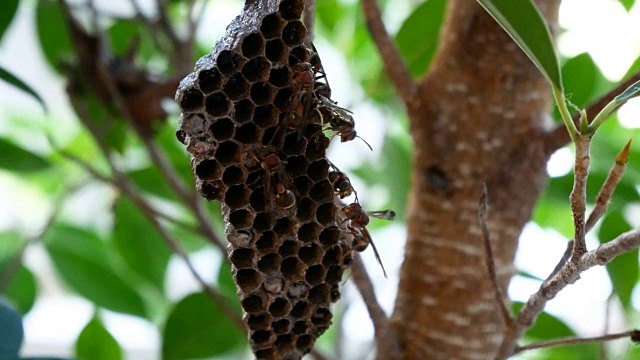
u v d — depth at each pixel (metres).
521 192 0.42
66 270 0.59
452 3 0.43
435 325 0.43
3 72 0.44
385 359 0.43
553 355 0.55
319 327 0.38
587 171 0.34
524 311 0.37
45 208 0.81
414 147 0.43
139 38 0.51
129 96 0.49
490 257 0.38
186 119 0.34
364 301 0.42
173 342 0.50
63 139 0.73
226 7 0.76
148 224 0.58
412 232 0.43
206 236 0.48
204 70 0.34
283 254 0.36
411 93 0.42
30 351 0.83
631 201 0.50
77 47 0.49
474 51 0.42
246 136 0.35
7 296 0.57
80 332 0.56
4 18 0.48
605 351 0.45
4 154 0.52
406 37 0.51
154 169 0.56
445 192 0.42
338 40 0.67
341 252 0.37
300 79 0.34
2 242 0.60
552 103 0.45
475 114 0.42
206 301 0.50
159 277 0.60
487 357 0.43
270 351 0.38
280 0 0.34
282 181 0.35
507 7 0.34
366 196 0.67
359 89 0.65
